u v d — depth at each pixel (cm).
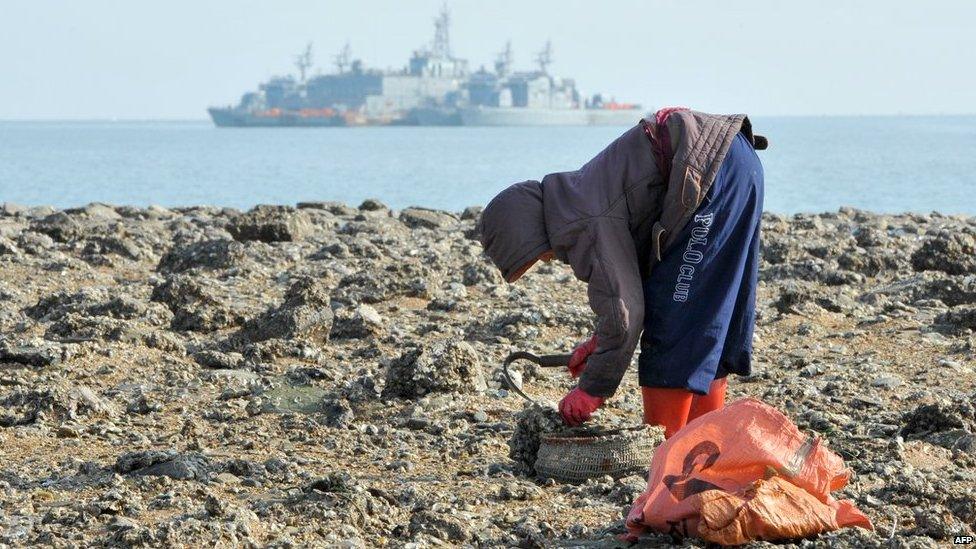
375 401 1090
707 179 780
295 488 826
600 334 792
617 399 1082
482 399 1091
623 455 820
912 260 1820
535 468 847
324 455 941
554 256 818
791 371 1197
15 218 2612
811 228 2422
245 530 718
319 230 2408
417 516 743
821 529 664
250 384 1172
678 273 794
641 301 787
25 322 1424
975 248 1805
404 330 1423
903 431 952
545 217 809
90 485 845
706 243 791
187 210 2928
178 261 1939
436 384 1093
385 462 910
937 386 1127
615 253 787
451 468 892
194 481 844
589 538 706
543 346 1338
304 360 1266
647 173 795
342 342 1370
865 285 1714
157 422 1054
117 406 1105
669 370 800
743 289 823
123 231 2244
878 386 1120
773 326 1413
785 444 684
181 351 1325
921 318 1434
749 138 829
